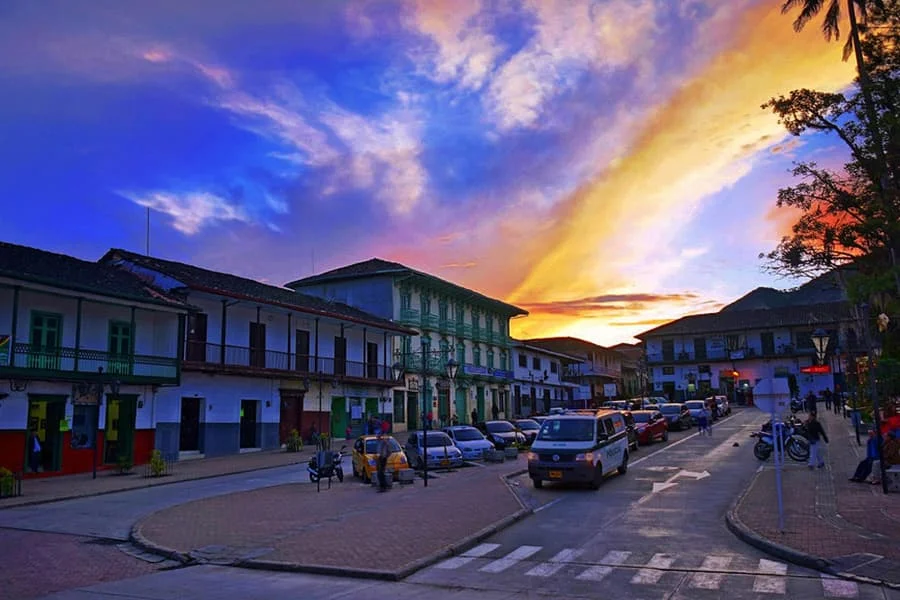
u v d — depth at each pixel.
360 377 41.53
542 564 10.09
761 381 11.67
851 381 35.94
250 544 11.63
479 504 15.22
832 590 8.24
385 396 45.28
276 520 13.96
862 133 11.34
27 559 11.12
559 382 75.38
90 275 26.86
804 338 67.31
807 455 21.69
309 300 40.44
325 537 12.03
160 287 30.28
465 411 55.16
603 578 9.18
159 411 28.73
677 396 72.38
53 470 24.19
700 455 25.05
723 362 70.75
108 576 9.95
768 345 68.81
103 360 25.73
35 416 24.78
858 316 20.72
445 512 14.25
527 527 13.05
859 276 10.59
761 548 10.52
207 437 31.09
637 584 8.82
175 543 11.82
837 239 12.09
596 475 17.86
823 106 12.01
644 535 11.95
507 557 10.61
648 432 29.34
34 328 24.64
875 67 12.31
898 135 10.59
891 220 10.61
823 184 12.21
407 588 8.95
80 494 19.00
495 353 61.69
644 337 74.75
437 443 25.14
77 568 10.47
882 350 20.95
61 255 28.31
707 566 9.65
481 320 60.41
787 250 12.80
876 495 14.27
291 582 9.37
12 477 18.69
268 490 19.55
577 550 10.96
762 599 7.98
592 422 19.06
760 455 22.58
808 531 11.04
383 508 15.17
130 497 18.80
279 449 34.91
